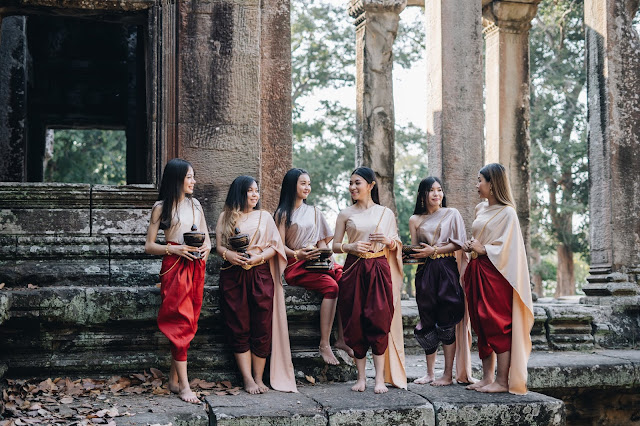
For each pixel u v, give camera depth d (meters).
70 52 13.09
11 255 6.46
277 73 7.59
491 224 5.81
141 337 6.11
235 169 7.07
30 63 12.36
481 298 5.76
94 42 13.16
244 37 7.19
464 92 9.73
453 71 9.70
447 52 9.69
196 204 5.92
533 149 22.64
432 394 5.60
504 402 5.36
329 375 6.28
